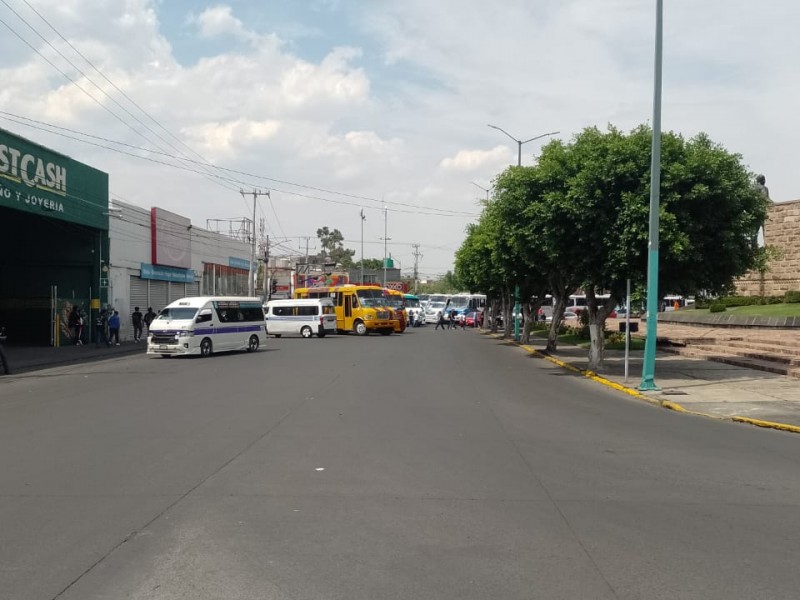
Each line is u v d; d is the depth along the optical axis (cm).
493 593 494
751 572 539
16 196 2800
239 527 642
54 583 510
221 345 2967
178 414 1323
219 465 894
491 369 2339
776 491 793
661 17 1708
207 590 497
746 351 2477
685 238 1844
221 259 5788
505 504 724
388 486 793
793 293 3597
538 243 2141
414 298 7231
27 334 3662
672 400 1582
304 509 700
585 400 1616
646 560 564
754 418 1338
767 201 2038
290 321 4350
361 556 567
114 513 685
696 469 902
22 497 743
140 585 506
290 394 1622
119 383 1892
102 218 3581
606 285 2119
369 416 1301
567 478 842
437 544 598
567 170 2097
